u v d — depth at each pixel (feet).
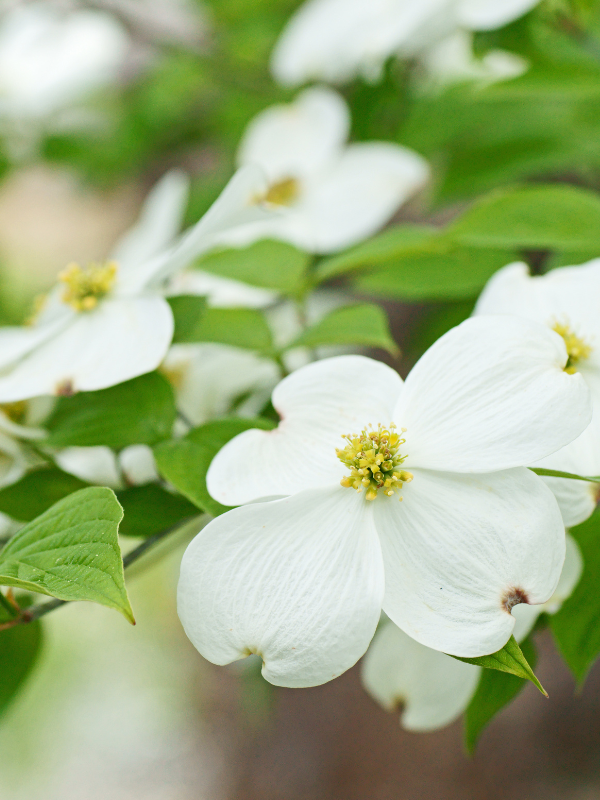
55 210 6.48
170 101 3.12
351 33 2.07
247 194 1.58
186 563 1.35
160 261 1.60
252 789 4.56
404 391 1.40
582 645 1.44
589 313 1.47
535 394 1.37
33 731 5.01
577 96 1.81
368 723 4.50
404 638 1.50
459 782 4.03
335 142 2.09
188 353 1.70
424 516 1.36
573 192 1.61
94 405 1.53
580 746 3.80
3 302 3.24
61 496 1.53
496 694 1.45
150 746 4.95
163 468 1.45
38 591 1.33
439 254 1.73
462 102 2.10
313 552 1.36
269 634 1.34
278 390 1.43
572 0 1.74
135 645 5.25
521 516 1.35
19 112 2.94
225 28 2.92
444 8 1.82
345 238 1.98
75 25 2.98
